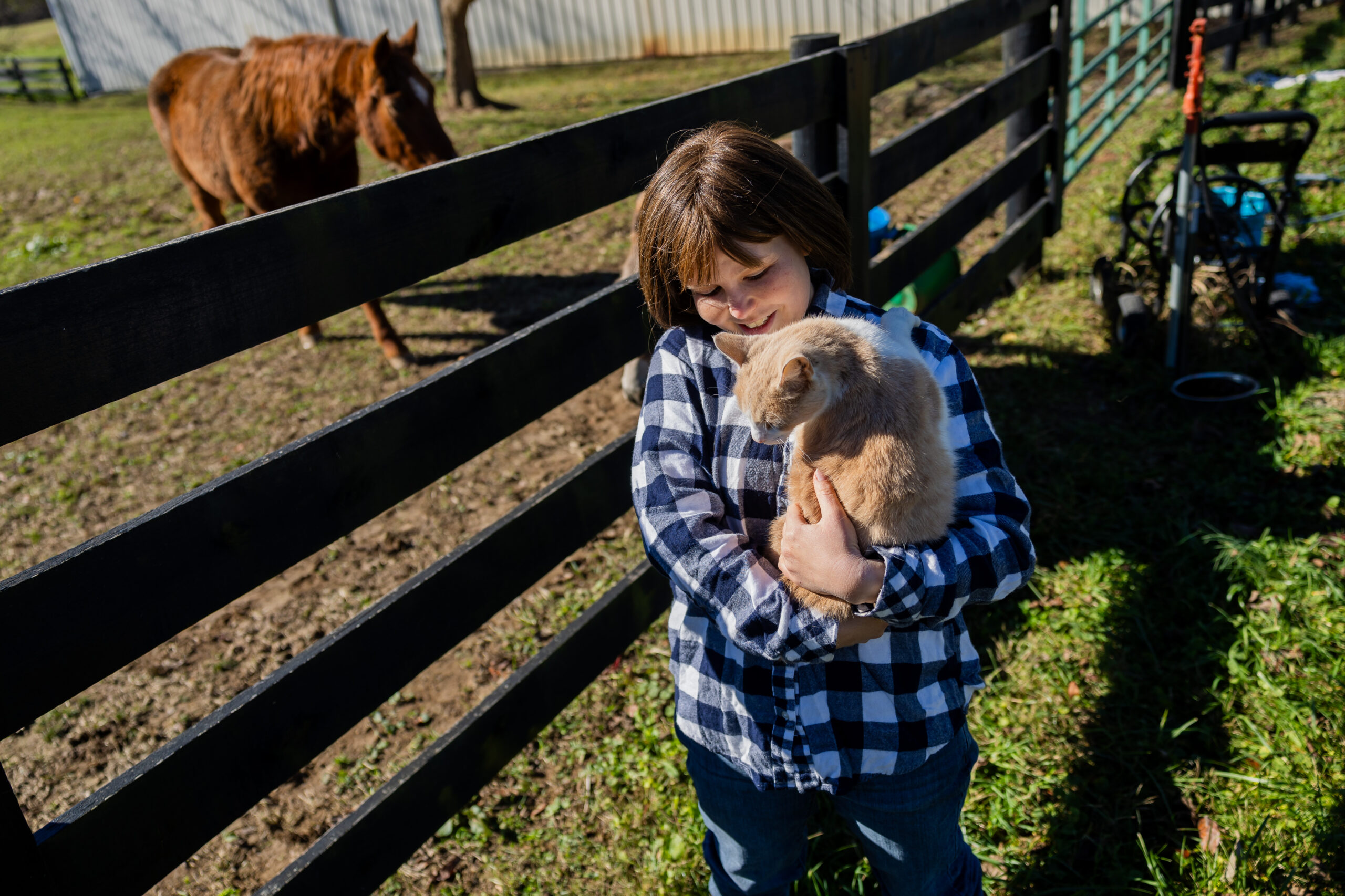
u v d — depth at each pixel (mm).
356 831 2045
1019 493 1393
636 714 2996
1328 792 2354
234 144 5410
